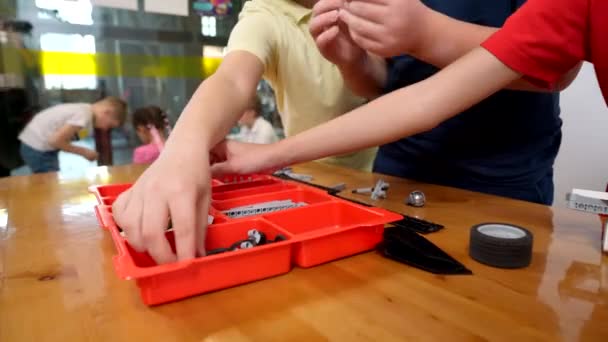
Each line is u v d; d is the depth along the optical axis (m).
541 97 0.68
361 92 0.80
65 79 1.79
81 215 0.50
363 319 0.27
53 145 1.77
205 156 0.40
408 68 0.74
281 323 0.27
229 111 0.51
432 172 0.75
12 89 1.72
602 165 1.12
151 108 1.90
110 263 0.36
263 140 1.79
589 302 0.29
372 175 0.75
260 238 0.35
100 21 1.77
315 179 0.71
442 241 0.41
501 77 0.44
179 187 0.34
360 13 0.50
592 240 0.42
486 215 0.50
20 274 0.34
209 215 0.42
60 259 0.37
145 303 0.29
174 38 1.91
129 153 2.02
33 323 0.27
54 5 1.68
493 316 0.27
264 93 1.82
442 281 0.33
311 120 0.92
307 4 0.88
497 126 0.69
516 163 0.70
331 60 0.68
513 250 0.35
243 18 0.85
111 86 1.89
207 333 0.26
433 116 0.45
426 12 0.50
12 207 0.54
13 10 1.63
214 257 0.30
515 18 0.44
